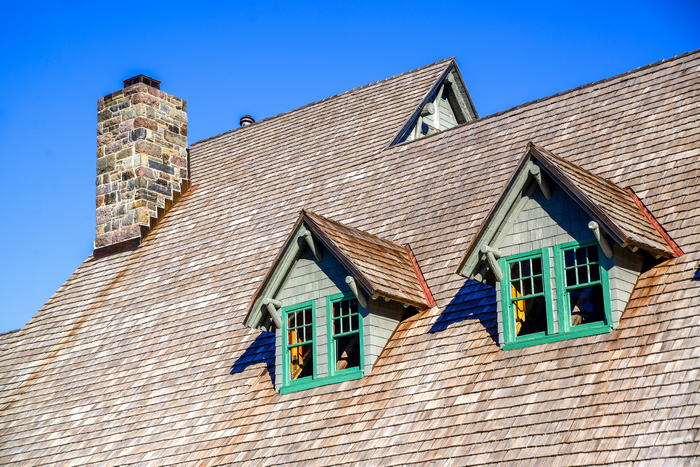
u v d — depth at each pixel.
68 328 22.97
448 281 16.92
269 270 17.20
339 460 14.48
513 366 14.22
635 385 12.57
